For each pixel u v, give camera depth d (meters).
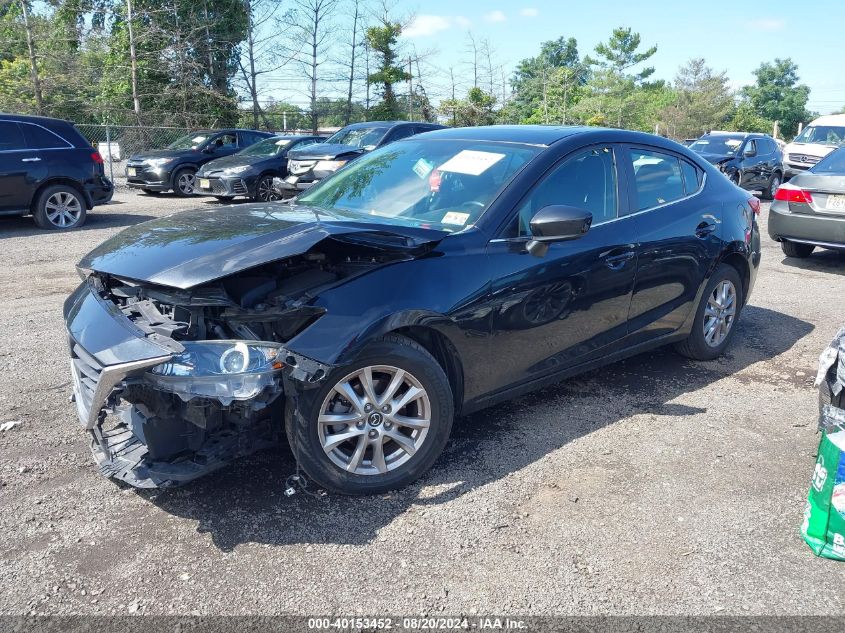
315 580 2.74
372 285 3.19
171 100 30.05
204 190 14.88
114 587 2.68
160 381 2.78
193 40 30.42
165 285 2.91
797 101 78.56
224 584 2.71
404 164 4.34
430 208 3.87
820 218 8.44
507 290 3.61
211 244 3.16
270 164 14.92
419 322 3.27
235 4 30.75
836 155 8.86
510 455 3.76
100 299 3.27
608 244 4.13
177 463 3.03
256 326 3.13
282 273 3.29
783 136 79.62
